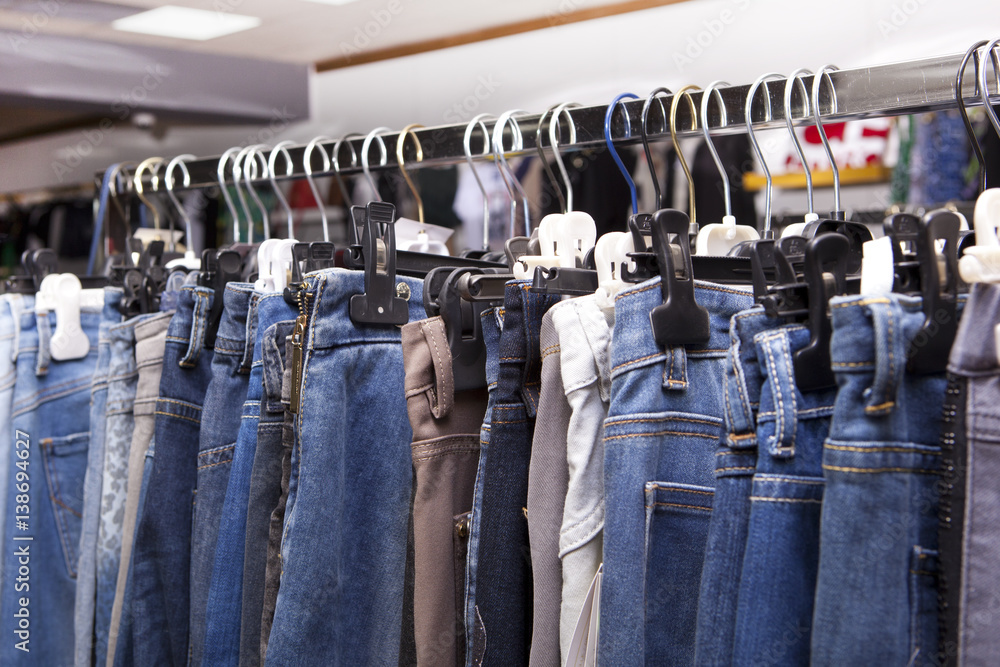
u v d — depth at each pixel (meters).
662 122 1.03
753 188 2.48
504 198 2.73
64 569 1.35
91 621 1.23
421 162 1.23
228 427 1.06
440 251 1.24
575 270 0.84
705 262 0.84
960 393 0.61
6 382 1.30
